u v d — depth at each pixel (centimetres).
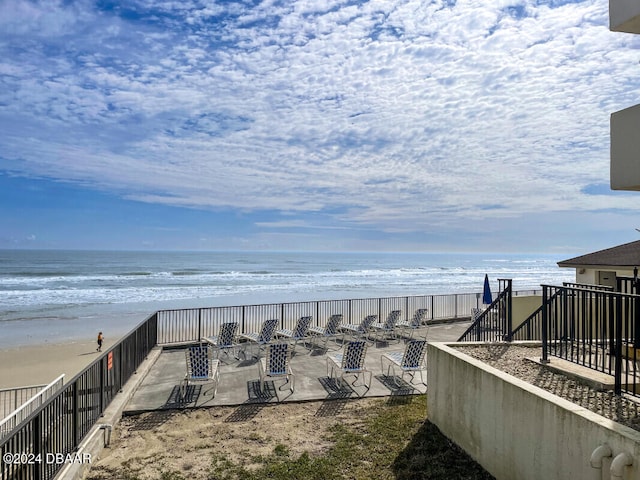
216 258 10112
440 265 9469
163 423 590
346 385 750
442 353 550
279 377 718
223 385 754
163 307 2653
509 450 405
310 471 455
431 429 556
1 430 600
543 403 361
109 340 1820
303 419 600
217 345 978
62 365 1449
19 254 10044
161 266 6662
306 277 5284
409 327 1298
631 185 418
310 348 1073
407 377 802
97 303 2820
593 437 311
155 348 1008
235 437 544
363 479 439
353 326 1262
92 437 499
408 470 454
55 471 416
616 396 412
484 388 449
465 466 458
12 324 2141
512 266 9638
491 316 877
